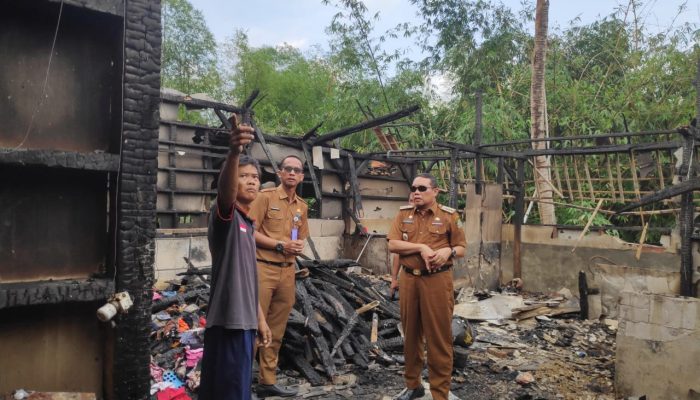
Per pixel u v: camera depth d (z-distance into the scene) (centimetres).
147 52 267
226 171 251
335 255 1123
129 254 264
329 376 464
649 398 441
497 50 1438
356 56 1565
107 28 272
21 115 250
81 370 269
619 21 1495
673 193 582
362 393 437
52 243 260
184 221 1009
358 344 518
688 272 664
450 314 393
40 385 258
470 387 470
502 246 956
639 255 794
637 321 451
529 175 1162
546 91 1325
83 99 266
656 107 1152
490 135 1241
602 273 735
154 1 269
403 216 412
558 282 883
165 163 916
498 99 1318
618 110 1214
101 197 274
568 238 891
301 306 518
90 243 271
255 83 1711
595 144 1180
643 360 446
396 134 1434
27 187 253
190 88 1653
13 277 249
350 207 1156
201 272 646
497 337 637
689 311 425
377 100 1579
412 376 410
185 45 1650
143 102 267
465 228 897
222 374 272
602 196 954
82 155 248
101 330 274
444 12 1455
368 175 1186
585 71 1470
